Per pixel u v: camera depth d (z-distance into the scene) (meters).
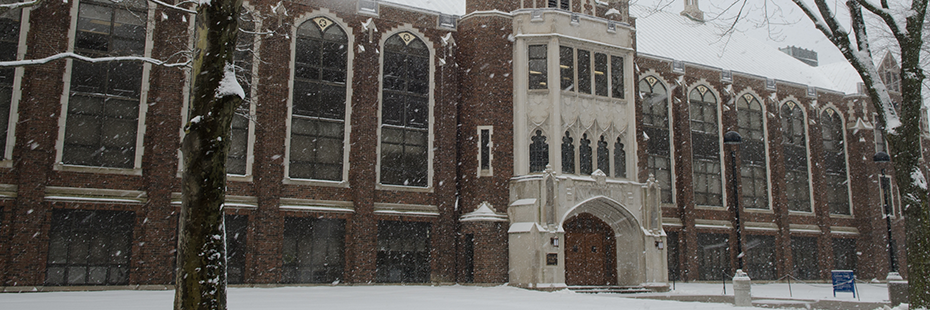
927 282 14.59
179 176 25.12
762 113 41.06
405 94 30.06
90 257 23.75
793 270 40.09
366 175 28.20
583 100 30.45
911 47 15.27
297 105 27.88
